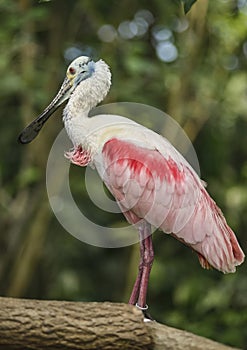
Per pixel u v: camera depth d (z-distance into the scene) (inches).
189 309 582.9
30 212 576.7
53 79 570.3
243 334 553.0
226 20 568.1
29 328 265.4
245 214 592.1
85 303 272.2
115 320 269.4
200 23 550.9
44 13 541.0
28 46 567.2
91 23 604.1
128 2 563.5
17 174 603.2
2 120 616.1
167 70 576.7
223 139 606.5
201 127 599.8
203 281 587.2
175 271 613.0
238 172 641.0
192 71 553.9
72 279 608.7
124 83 571.8
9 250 581.6
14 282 562.9
